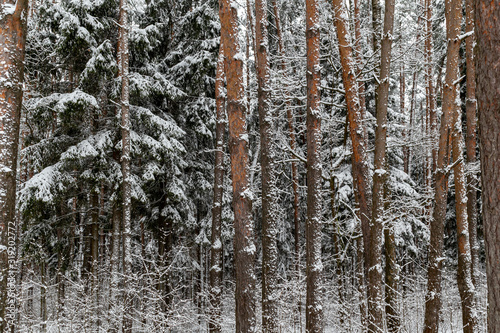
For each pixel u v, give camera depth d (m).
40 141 11.41
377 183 6.80
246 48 15.31
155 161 12.31
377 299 6.57
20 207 10.03
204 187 14.26
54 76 12.97
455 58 7.05
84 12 11.27
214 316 10.12
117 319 9.67
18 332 8.14
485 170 2.11
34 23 11.87
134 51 12.31
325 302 10.07
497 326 2.05
